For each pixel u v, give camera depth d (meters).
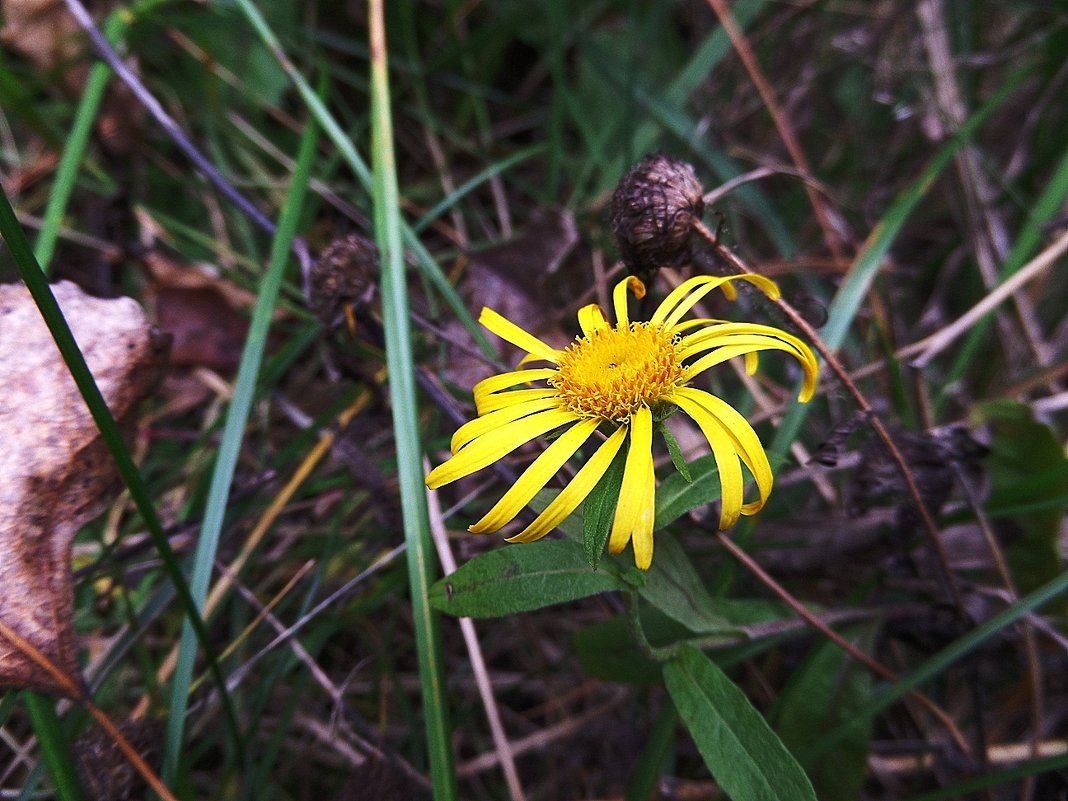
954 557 0.12
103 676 0.10
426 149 0.18
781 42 0.18
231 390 0.14
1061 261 0.16
